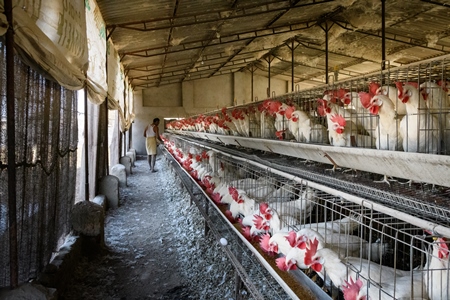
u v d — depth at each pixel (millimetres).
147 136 11359
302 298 1808
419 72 1895
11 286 2090
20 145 2361
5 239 2213
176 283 3391
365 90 2654
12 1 1911
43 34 2336
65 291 3100
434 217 1377
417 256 1959
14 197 2076
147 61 10570
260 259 2402
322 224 2395
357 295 1516
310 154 2816
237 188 3559
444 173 1534
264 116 4016
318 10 8453
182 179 6344
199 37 8906
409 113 1876
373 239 2250
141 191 8062
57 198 3252
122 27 6375
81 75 3619
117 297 3109
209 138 7242
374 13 8086
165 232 4965
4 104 2127
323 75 16484
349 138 2371
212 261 3664
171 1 5609
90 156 5699
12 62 1953
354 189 1911
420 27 8844
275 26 9414
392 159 1812
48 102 2918
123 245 4426
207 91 17625
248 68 17125
